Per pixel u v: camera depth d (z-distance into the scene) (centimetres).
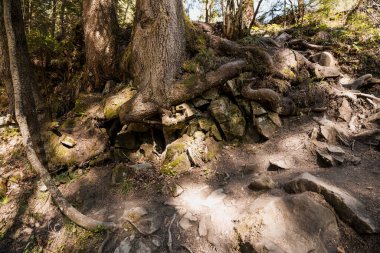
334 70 521
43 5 795
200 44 551
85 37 599
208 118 486
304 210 294
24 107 491
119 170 464
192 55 544
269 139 465
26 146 418
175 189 409
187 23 569
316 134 430
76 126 541
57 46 663
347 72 556
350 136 429
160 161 478
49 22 827
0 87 652
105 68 591
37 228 422
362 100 474
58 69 688
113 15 599
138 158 502
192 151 455
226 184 405
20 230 426
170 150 462
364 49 575
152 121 487
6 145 548
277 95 466
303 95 500
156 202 398
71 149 507
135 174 452
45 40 650
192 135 472
